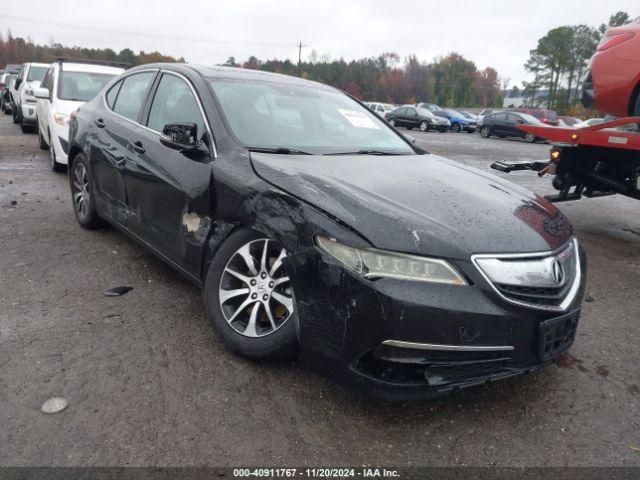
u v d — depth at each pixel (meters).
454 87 104.38
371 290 2.43
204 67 4.18
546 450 2.54
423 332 2.41
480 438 2.59
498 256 2.55
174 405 2.66
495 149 19.91
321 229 2.60
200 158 3.43
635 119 5.75
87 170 4.99
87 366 2.95
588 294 4.61
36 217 5.84
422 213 2.69
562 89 79.19
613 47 6.26
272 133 3.62
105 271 4.33
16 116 16.62
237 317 3.08
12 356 3.00
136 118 4.34
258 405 2.71
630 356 3.50
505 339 2.51
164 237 3.71
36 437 2.38
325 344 2.59
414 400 2.74
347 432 2.56
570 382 3.13
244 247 3.01
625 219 7.79
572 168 6.47
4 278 4.09
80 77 9.02
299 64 80.12
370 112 4.62
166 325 3.47
